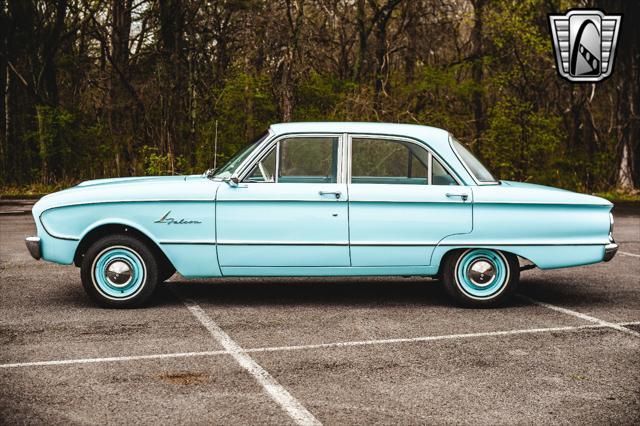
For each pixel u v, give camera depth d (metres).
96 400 4.49
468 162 7.09
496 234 6.93
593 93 27.66
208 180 6.97
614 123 27.92
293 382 4.84
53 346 5.66
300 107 24.39
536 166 23.84
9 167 23.69
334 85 25.17
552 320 6.64
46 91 25.06
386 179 7.00
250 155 6.87
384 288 8.09
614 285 8.37
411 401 4.50
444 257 7.07
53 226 6.83
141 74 24.66
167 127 23.81
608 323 6.54
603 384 4.85
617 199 22.97
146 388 4.71
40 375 4.96
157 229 6.80
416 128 7.09
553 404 4.47
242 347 5.67
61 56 25.91
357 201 6.79
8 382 4.82
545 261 7.00
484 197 6.89
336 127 7.00
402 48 26.42
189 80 24.06
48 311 6.83
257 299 7.41
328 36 26.33
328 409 4.35
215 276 6.91
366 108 22.38
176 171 22.67
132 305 6.92
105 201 6.78
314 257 6.84
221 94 22.92
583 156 26.25
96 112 25.72
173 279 8.55
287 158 6.91
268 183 6.83
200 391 4.66
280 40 23.45
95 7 24.66
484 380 4.91
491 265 7.05
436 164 7.00
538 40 22.89
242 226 6.80
